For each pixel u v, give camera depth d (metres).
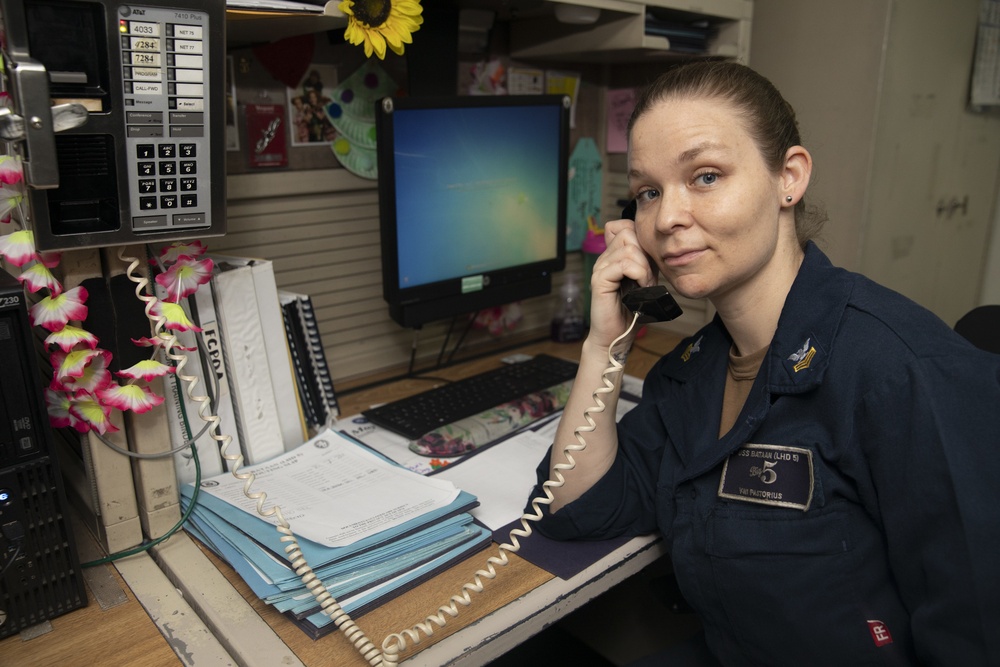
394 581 0.80
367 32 1.04
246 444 1.04
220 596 0.80
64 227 0.78
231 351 1.01
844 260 1.62
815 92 1.60
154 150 0.79
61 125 0.70
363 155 1.38
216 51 0.80
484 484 1.04
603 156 1.82
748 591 0.80
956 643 0.68
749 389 0.88
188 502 0.93
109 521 0.87
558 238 1.54
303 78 1.28
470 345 1.65
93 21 0.74
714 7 1.46
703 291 0.79
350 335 1.44
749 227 0.76
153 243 0.88
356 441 1.16
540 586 0.82
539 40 1.52
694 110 0.75
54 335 0.80
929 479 0.68
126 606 0.80
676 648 1.00
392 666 0.67
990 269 2.11
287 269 1.33
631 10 1.32
